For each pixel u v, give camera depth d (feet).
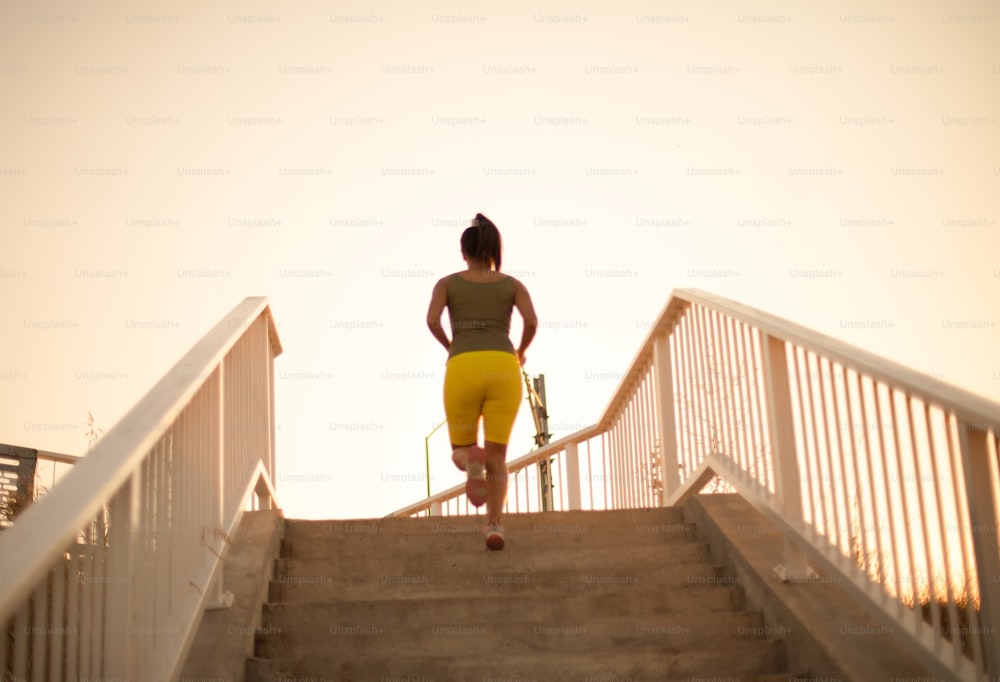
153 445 9.88
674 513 17.85
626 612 14.14
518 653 13.16
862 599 11.31
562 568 15.92
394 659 12.12
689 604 14.35
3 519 16.47
